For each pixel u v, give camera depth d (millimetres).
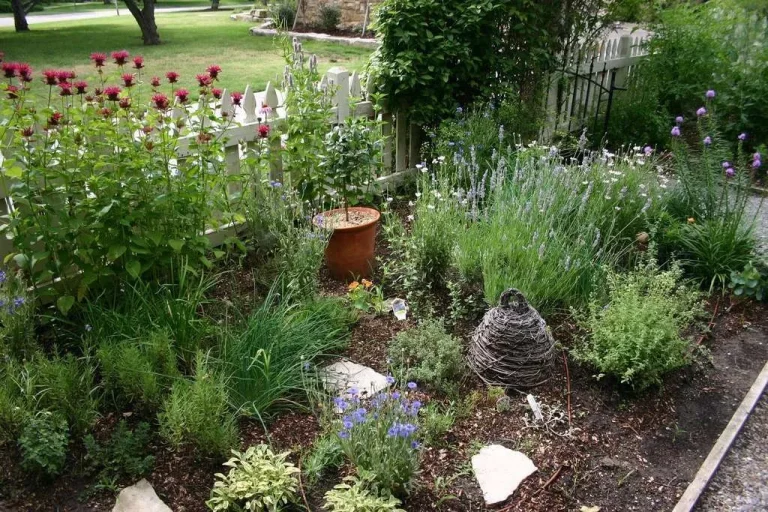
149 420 2699
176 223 3375
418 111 5320
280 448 2592
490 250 3527
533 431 2750
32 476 2402
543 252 3447
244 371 2844
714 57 7309
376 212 4223
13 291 2957
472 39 5527
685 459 2674
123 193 3137
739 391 3135
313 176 4406
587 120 7363
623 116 7078
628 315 3059
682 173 4492
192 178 3457
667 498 2453
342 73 4883
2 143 3180
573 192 4035
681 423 2895
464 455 2592
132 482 2408
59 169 3131
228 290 3766
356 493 2201
